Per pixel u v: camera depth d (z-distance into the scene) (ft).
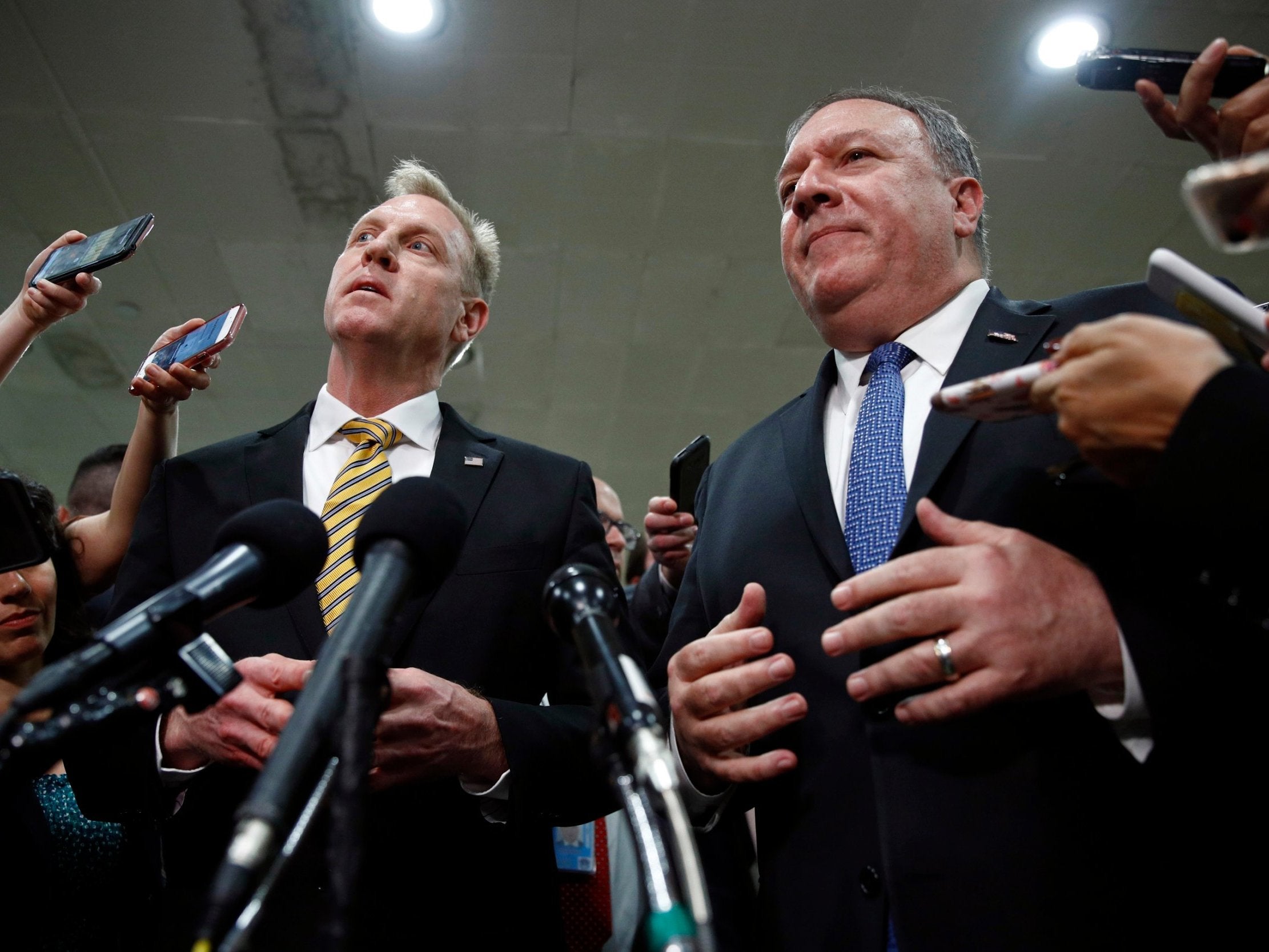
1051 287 18.67
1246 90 4.17
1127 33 13.56
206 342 6.90
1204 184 2.64
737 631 4.34
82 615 6.82
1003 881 3.70
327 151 15.69
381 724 4.51
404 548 3.43
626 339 20.22
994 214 17.01
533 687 5.78
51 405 21.36
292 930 4.43
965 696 3.56
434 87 14.71
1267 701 3.66
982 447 4.58
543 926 5.27
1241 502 3.03
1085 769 3.87
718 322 19.72
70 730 2.99
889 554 4.52
